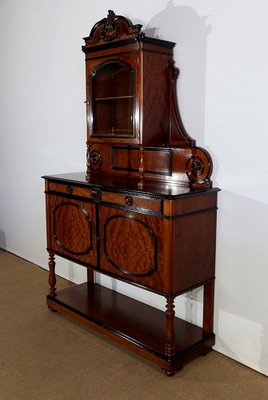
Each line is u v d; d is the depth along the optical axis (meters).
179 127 2.35
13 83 3.68
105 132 2.58
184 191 2.08
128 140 2.39
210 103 2.21
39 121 3.45
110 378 2.09
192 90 2.29
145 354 2.19
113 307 2.64
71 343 2.42
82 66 2.97
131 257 2.19
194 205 2.07
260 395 1.96
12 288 3.20
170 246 1.98
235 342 2.25
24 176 3.73
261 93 1.99
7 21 3.63
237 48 2.05
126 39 2.28
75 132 3.12
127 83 2.40
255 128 2.03
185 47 2.29
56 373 2.13
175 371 2.11
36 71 3.39
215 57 2.15
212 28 2.14
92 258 2.44
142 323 2.43
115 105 2.50
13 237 4.03
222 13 2.09
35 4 3.29
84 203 2.43
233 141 2.13
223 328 2.30
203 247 2.17
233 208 2.16
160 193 2.01
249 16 1.99
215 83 2.17
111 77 2.49
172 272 2.01
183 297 2.47
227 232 2.21
